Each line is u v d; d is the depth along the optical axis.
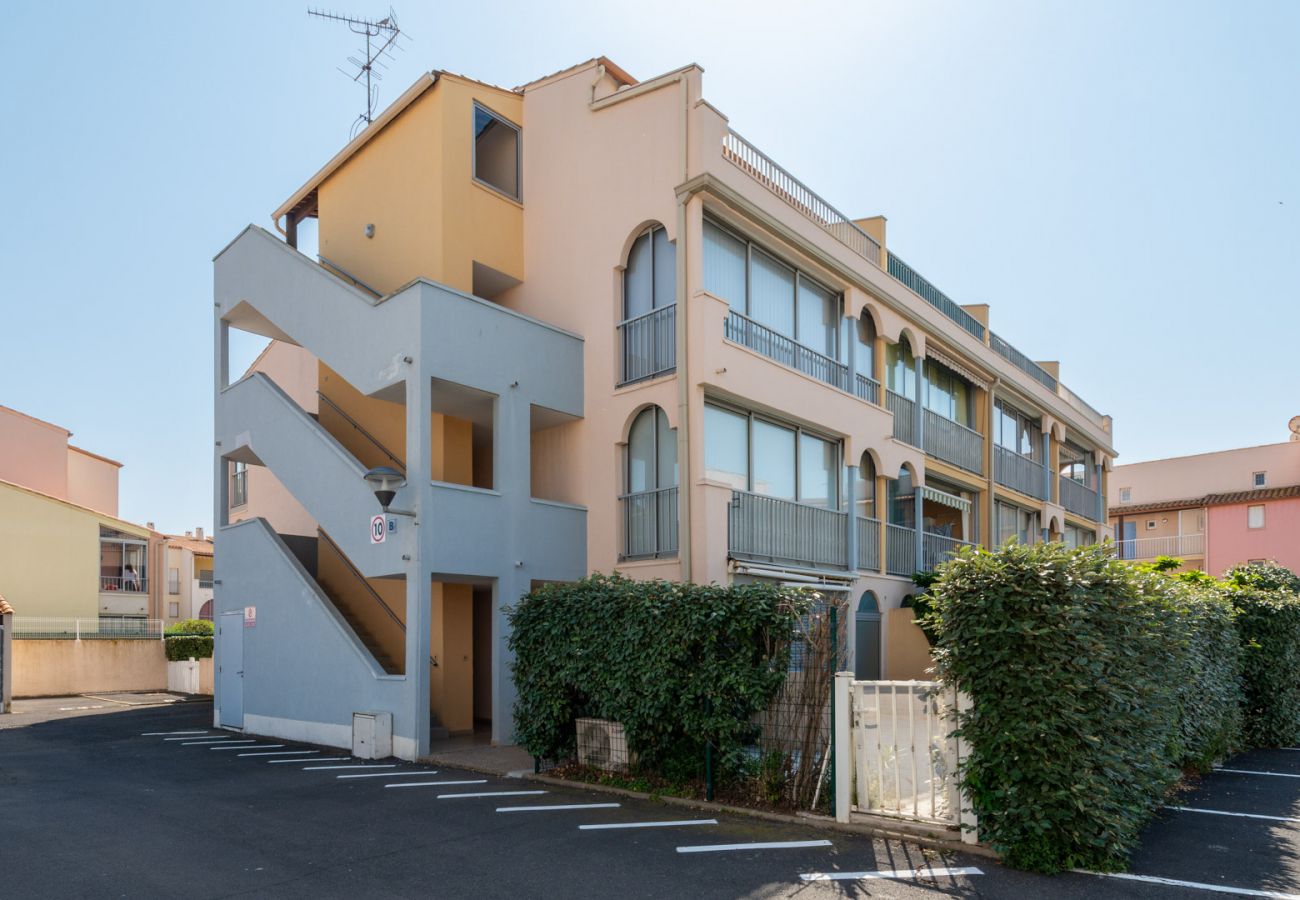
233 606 17.06
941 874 7.01
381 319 13.90
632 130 15.02
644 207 14.66
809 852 7.61
